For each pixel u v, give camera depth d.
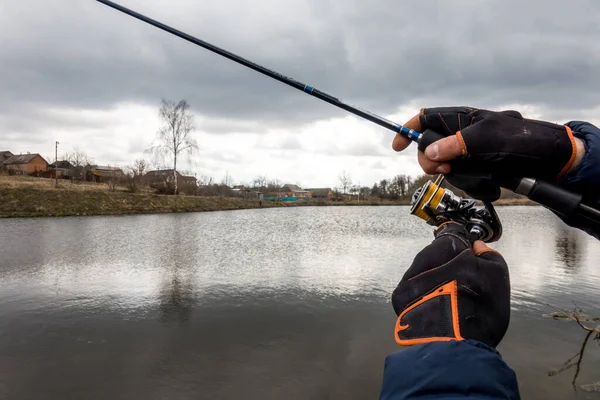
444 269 0.84
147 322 7.62
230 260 13.58
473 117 0.86
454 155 0.80
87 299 8.95
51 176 54.41
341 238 19.77
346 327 7.44
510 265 12.85
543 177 0.80
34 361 6.07
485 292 0.81
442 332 0.77
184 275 11.27
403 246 17.09
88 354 6.31
